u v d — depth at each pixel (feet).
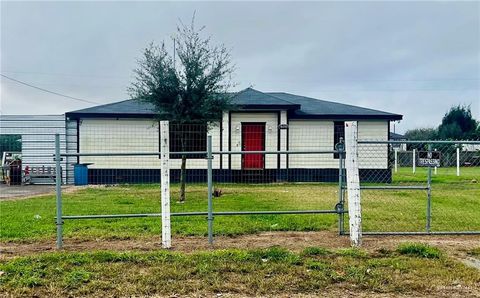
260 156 61.93
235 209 33.40
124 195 44.19
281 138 62.34
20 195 46.44
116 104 66.18
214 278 16.70
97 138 61.77
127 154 22.00
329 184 52.26
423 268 17.92
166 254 19.47
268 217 29.43
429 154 24.32
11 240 22.98
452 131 158.10
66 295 15.29
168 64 42.50
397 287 15.93
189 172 60.85
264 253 19.43
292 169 63.31
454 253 20.54
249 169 60.90
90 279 16.56
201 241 22.79
